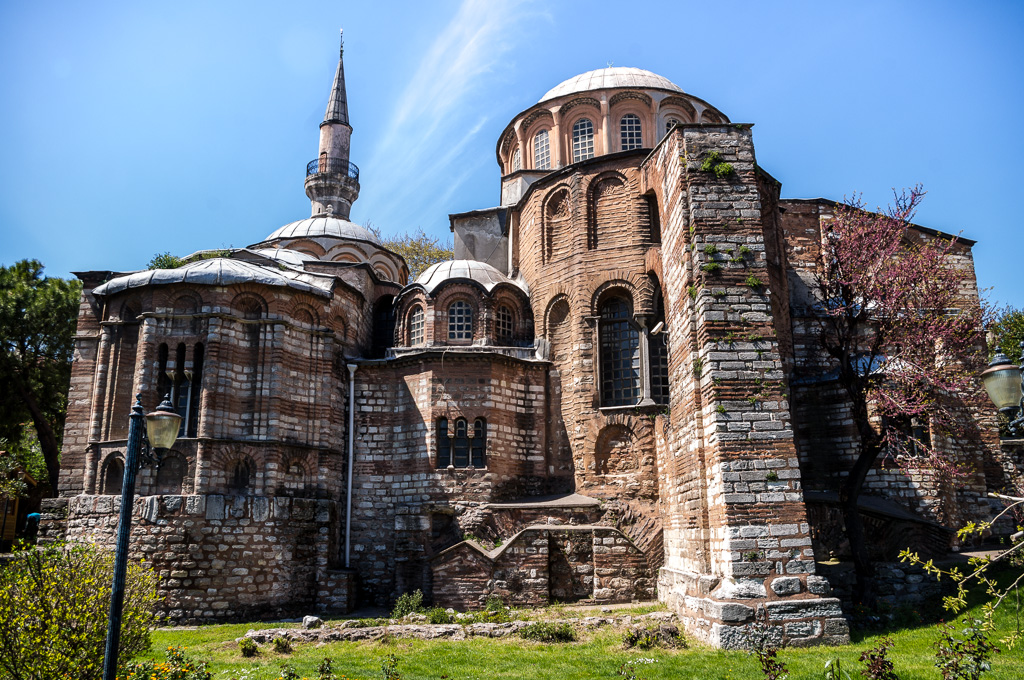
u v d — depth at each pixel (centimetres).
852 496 2341
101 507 2728
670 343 2652
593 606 2617
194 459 2752
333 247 4253
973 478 3070
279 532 2797
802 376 3122
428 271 3588
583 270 3225
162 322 2897
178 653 1622
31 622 1309
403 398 3225
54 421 4094
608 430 3066
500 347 3328
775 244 2964
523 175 3972
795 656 1769
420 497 3058
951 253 3547
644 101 3819
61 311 3809
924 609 2092
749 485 2036
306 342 3084
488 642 2019
